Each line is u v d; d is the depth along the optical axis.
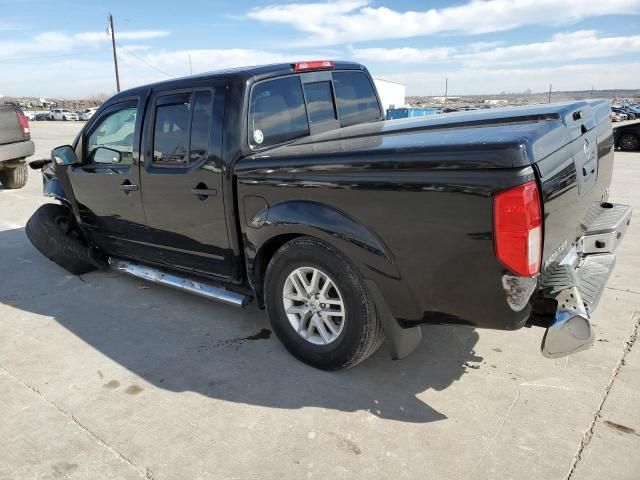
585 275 2.90
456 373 3.16
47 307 4.45
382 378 3.14
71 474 2.45
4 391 3.16
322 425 2.73
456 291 2.53
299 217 2.93
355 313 2.90
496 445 2.52
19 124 9.95
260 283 3.45
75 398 3.06
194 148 3.51
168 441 2.65
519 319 2.46
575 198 2.74
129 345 3.71
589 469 2.34
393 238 2.62
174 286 4.11
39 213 5.12
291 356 3.46
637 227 6.29
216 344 3.67
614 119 43.41
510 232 2.25
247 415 2.84
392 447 2.54
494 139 2.30
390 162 2.52
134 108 3.95
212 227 3.55
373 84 4.59
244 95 3.28
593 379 3.02
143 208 4.03
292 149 3.14
